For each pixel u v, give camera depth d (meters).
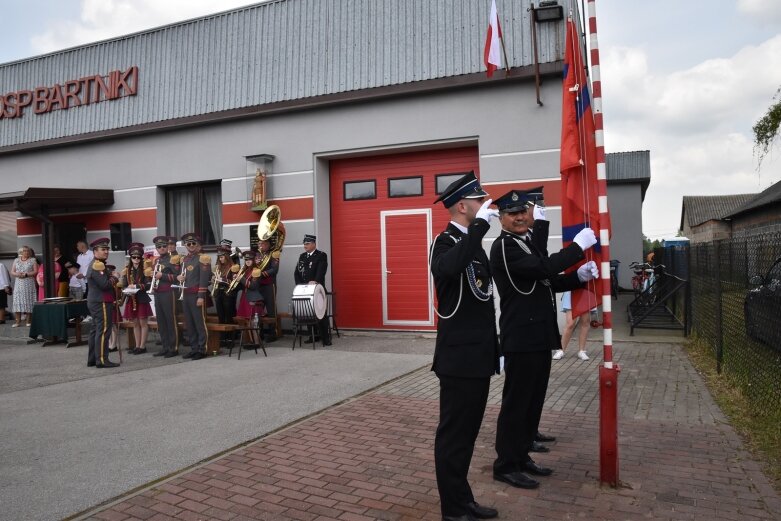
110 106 13.73
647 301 14.13
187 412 6.18
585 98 4.70
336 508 3.87
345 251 11.79
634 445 4.81
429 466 4.55
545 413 5.79
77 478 4.45
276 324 11.08
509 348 4.14
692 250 10.27
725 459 4.46
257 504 3.96
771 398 5.46
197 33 12.77
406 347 9.86
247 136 12.16
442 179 11.01
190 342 9.57
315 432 5.43
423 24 10.64
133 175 13.43
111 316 9.06
